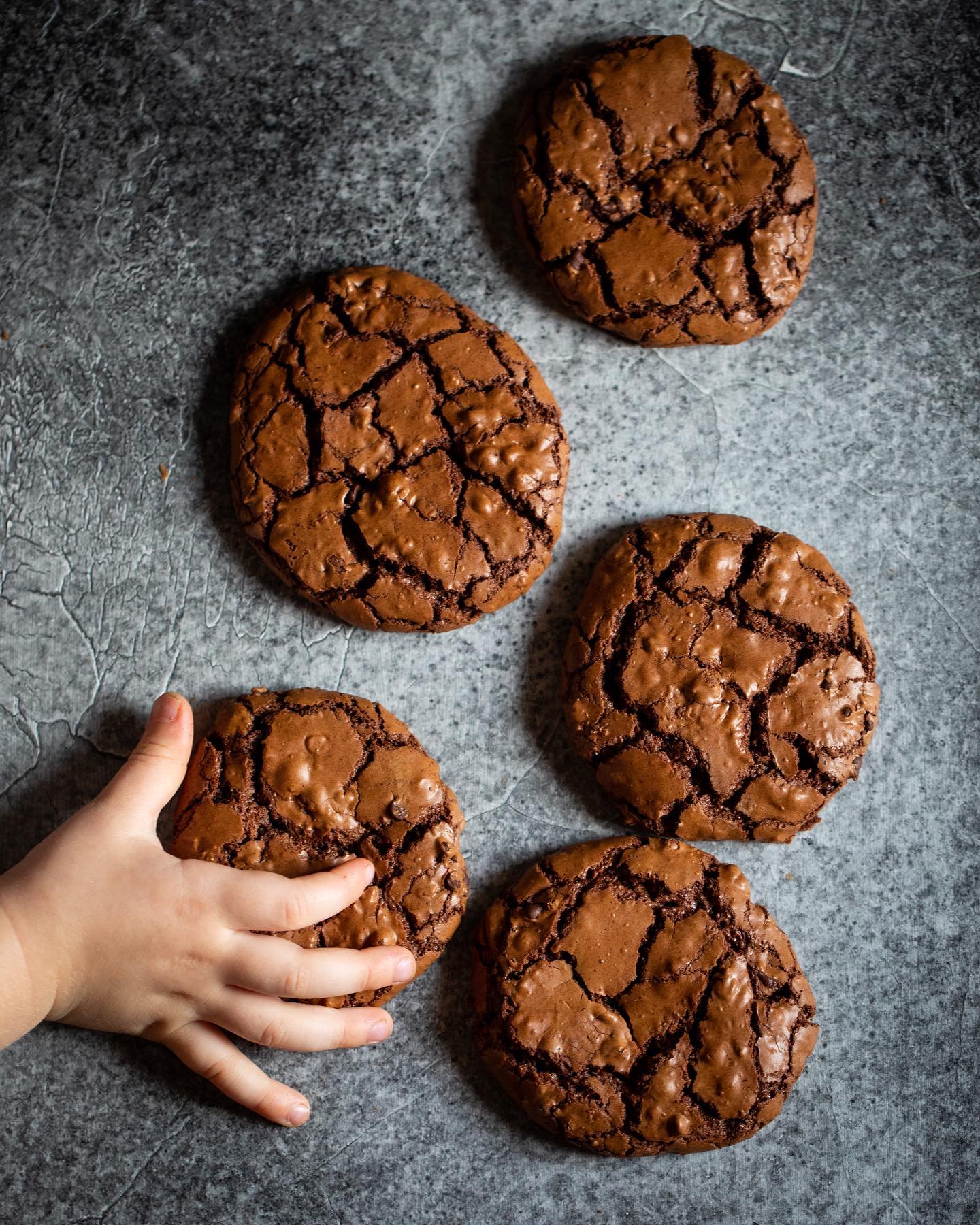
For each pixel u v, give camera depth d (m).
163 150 0.49
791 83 0.49
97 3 0.49
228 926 0.44
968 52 0.49
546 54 0.49
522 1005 0.45
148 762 0.45
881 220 0.49
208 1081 0.47
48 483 0.49
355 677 0.48
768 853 0.48
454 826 0.46
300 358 0.47
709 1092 0.45
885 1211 0.48
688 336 0.47
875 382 0.49
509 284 0.49
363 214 0.49
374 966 0.44
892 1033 0.48
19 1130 0.47
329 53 0.49
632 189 0.47
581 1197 0.47
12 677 0.48
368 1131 0.47
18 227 0.49
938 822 0.48
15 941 0.43
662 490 0.49
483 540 0.46
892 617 0.49
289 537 0.46
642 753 0.46
